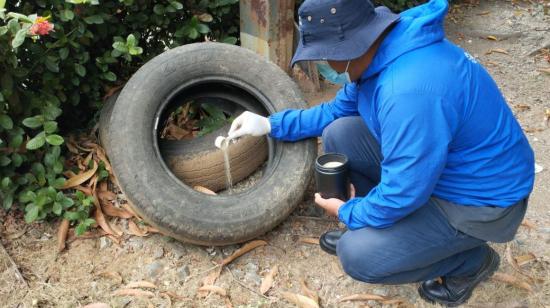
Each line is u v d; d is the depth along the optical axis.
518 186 1.90
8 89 2.38
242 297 2.28
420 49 1.69
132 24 2.95
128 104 2.49
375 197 1.87
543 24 5.00
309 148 2.55
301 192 2.49
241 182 2.85
